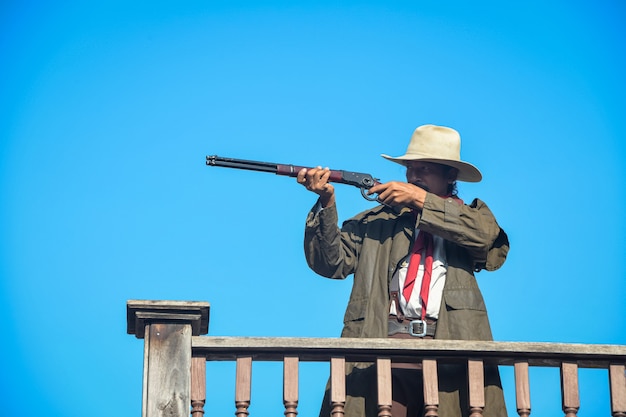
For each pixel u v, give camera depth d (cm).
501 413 1040
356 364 1065
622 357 997
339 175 1182
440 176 1207
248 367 955
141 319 945
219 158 1172
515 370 993
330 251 1145
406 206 1129
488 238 1112
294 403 950
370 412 1045
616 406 990
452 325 1091
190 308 948
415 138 1227
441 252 1133
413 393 1070
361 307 1112
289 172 1174
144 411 918
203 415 938
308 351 963
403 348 969
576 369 998
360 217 1182
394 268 1120
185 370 933
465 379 1052
